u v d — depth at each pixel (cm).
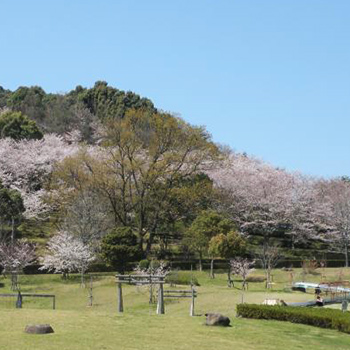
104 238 4397
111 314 1888
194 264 5141
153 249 5588
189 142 5291
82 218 4853
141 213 5228
